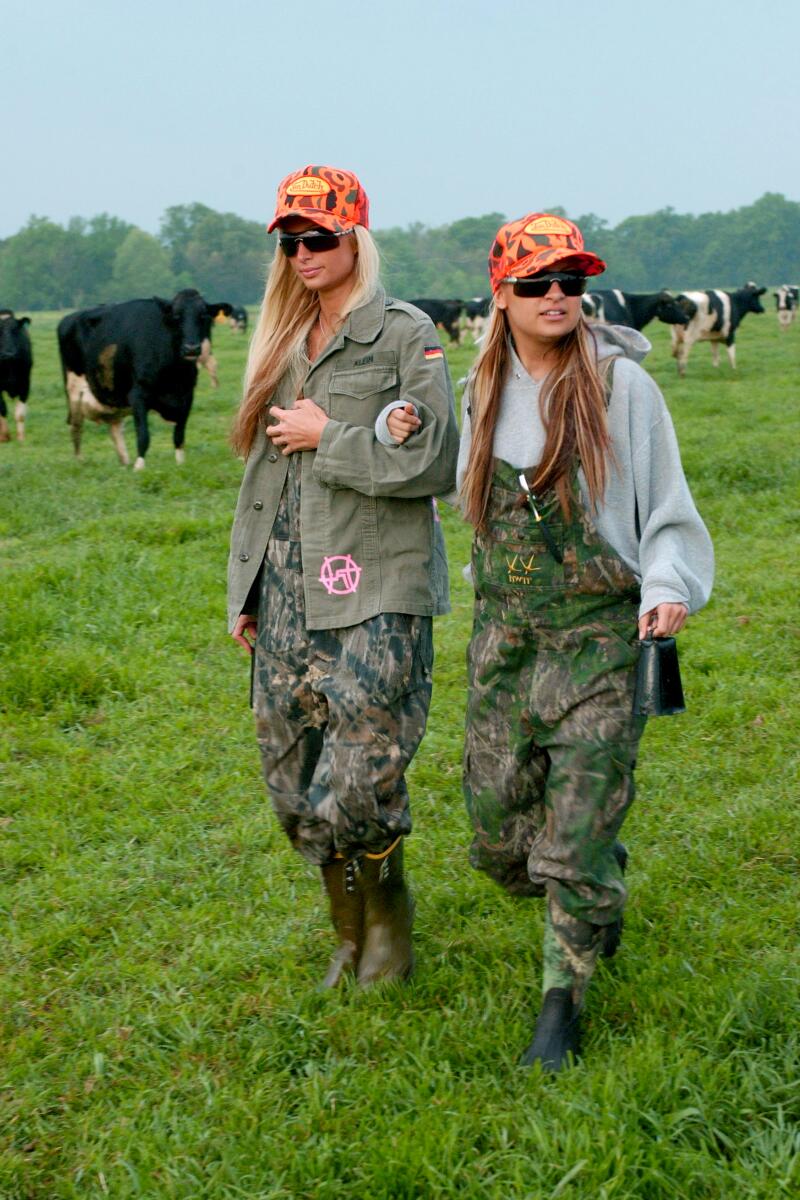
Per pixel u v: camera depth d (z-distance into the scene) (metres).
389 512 2.96
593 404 2.67
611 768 2.73
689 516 2.74
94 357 11.80
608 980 3.04
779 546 7.76
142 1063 2.86
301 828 3.10
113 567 7.23
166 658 5.81
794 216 165.62
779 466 10.06
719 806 4.14
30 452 13.71
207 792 4.39
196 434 14.85
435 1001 3.02
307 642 3.00
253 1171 2.43
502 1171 2.36
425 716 2.99
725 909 3.43
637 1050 2.67
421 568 2.98
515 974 3.11
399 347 2.94
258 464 3.05
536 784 2.93
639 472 2.73
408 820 2.98
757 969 3.04
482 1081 2.64
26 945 3.41
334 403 2.96
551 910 2.76
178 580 6.95
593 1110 2.46
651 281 171.38
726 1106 2.54
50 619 6.23
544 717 2.78
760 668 5.52
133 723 5.06
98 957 3.34
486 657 2.88
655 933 3.31
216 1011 3.04
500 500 2.77
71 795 4.41
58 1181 2.49
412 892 3.61
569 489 2.68
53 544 8.45
